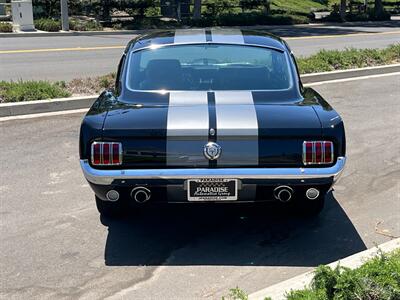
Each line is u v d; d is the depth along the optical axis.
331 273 3.38
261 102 4.55
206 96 4.62
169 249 4.54
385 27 31.81
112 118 4.27
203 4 34.47
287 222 5.06
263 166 4.17
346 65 13.01
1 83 9.60
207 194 4.20
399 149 7.24
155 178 4.13
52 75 12.85
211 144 4.12
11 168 6.36
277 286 3.63
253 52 5.18
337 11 41.38
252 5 35.78
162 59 5.10
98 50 17.94
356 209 5.37
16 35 22.25
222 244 4.64
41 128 7.97
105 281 4.04
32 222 5.02
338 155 4.22
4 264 4.27
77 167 6.44
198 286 3.97
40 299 3.80
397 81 12.10
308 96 4.82
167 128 4.14
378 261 3.65
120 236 4.77
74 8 29.14
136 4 29.47
